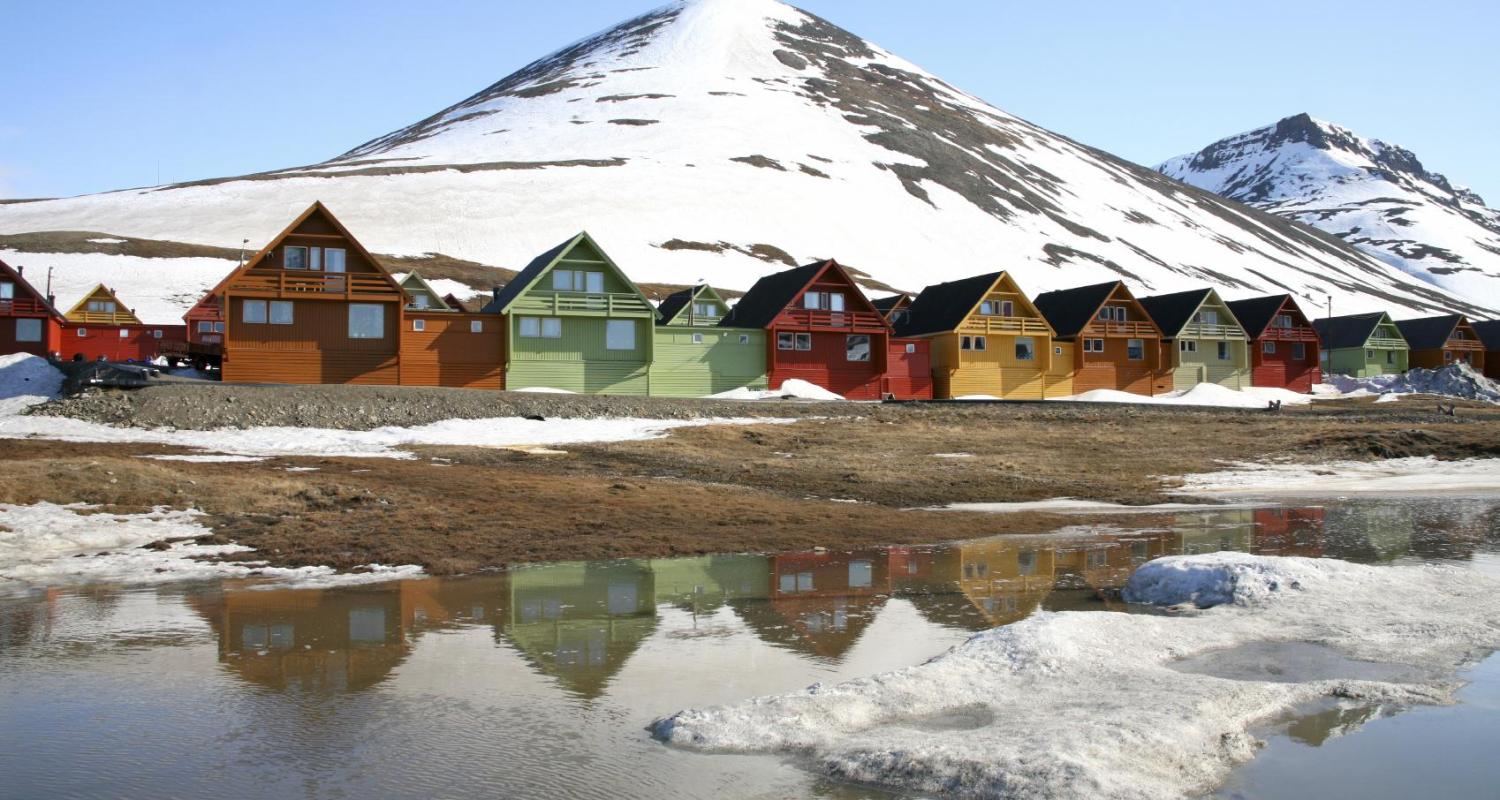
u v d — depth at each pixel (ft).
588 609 50.42
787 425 143.54
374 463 105.09
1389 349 312.29
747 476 107.96
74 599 52.54
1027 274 513.45
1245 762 29.60
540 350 172.86
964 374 210.59
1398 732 32.19
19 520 67.87
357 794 27.27
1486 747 30.91
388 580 58.29
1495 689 36.65
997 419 157.48
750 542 72.18
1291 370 258.16
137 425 122.11
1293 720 33.32
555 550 67.77
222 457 106.73
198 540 67.77
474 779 28.35
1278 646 42.16
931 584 57.06
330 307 160.66
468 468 104.63
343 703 35.19
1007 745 29.76
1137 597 52.49
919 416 156.04
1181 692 35.06
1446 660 40.34
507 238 434.30
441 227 438.81
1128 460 127.65
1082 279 523.29
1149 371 233.76
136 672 38.86
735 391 182.19
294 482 85.81
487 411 136.56
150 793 27.30
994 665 38.24
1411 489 106.93
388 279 162.20
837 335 195.93
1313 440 138.82
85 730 32.35
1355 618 46.06
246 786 27.81
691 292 231.91
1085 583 57.11
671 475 107.24
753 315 201.77
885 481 107.24
